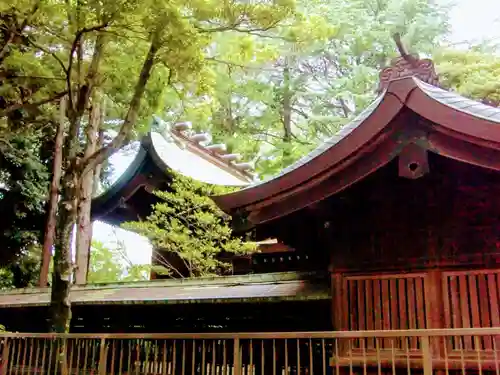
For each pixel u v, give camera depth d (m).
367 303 6.39
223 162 18.12
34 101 10.27
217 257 13.23
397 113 5.76
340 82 19.38
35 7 7.89
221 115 21.53
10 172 16.83
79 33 7.74
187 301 7.93
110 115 14.66
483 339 5.75
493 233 5.95
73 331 9.84
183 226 12.12
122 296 9.15
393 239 6.41
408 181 6.25
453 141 5.62
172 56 7.67
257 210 6.61
